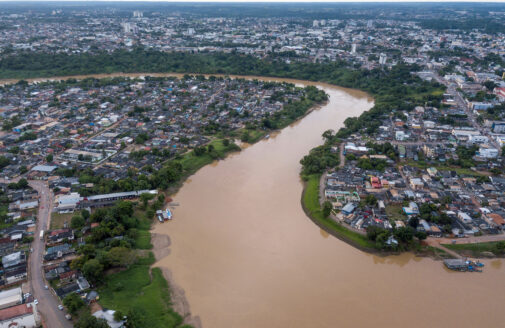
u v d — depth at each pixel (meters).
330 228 198.88
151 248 183.00
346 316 144.50
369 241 187.12
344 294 155.75
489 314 146.38
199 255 178.50
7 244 173.12
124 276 161.12
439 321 142.75
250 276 165.38
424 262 175.75
